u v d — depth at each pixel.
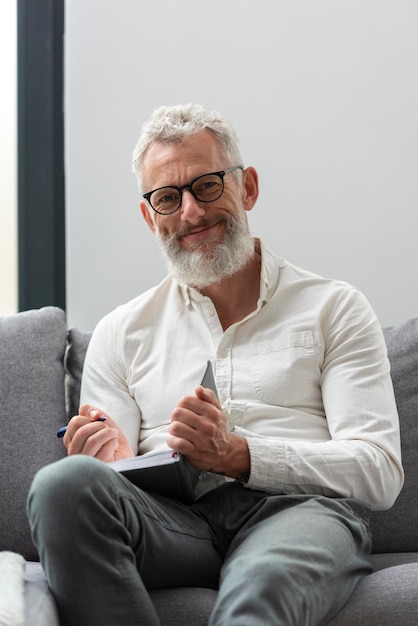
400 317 2.92
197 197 2.13
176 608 1.62
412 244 2.92
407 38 2.96
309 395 2.03
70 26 3.03
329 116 2.97
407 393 2.21
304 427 2.00
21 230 3.11
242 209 2.19
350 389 1.96
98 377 2.20
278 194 2.97
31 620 1.40
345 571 1.61
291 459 1.82
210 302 2.15
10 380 2.26
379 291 2.93
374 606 1.61
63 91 3.13
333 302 2.09
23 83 3.12
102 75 3.02
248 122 2.99
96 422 1.91
